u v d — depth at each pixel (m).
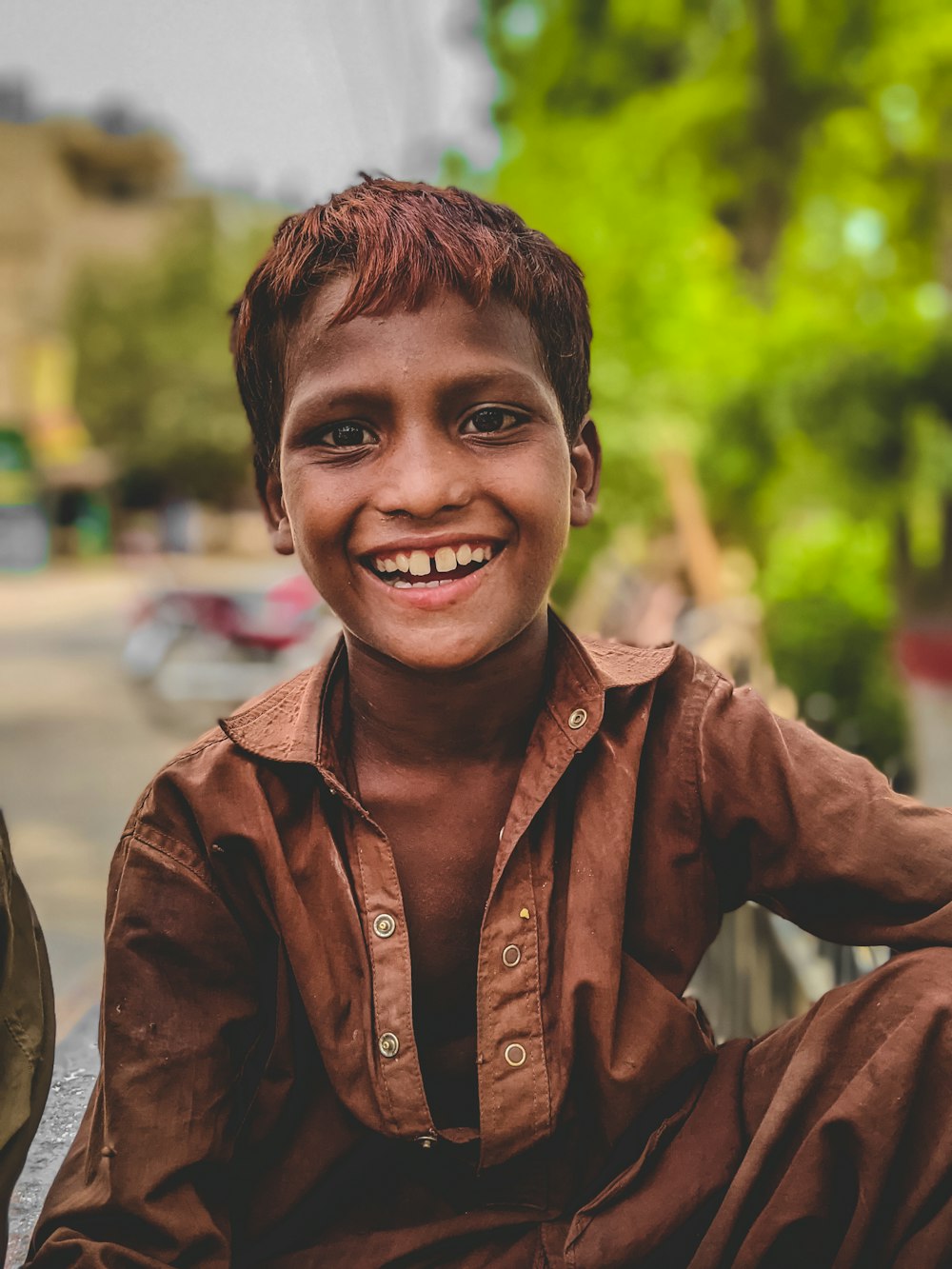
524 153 10.74
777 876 1.36
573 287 1.37
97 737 9.82
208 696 11.28
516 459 1.23
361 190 1.31
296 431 1.25
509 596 1.24
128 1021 1.27
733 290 9.54
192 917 1.29
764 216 9.80
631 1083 1.27
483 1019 1.26
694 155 9.96
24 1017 1.22
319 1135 1.31
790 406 7.37
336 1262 1.29
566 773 1.34
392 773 1.35
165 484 37.59
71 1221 1.24
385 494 1.20
